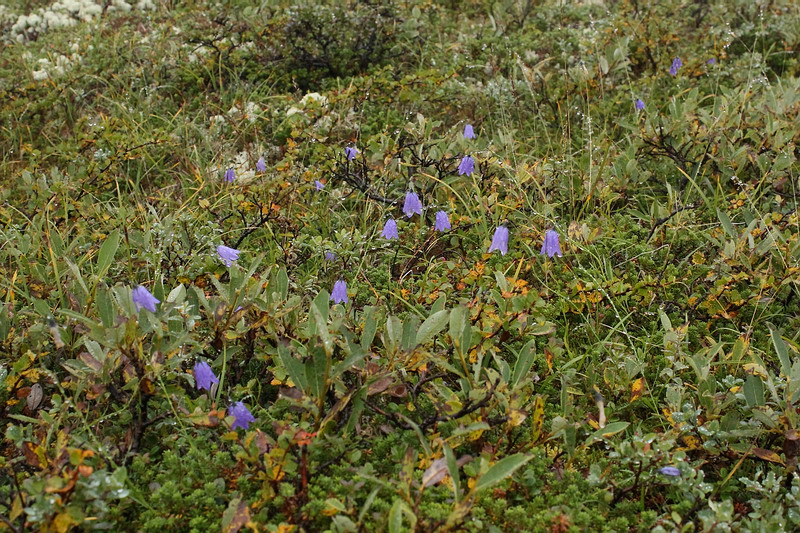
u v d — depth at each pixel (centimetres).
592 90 158
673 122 136
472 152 131
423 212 126
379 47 177
